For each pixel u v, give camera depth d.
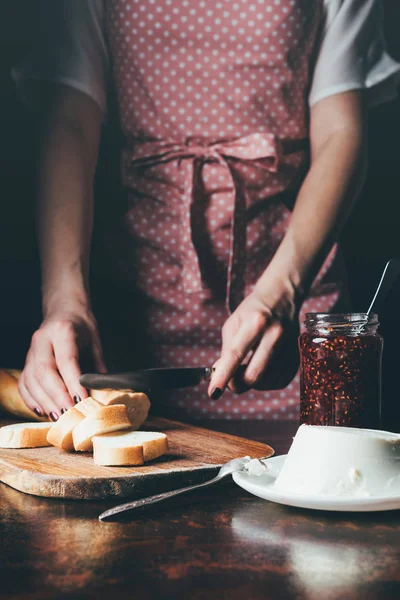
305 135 1.89
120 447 0.99
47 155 1.88
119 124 1.89
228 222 1.87
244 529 0.80
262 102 1.87
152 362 1.88
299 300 1.84
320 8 1.88
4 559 0.72
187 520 0.83
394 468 0.84
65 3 1.87
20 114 1.88
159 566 0.69
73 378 1.48
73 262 1.86
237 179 1.86
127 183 1.88
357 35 1.88
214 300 1.87
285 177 1.88
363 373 1.04
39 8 1.87
